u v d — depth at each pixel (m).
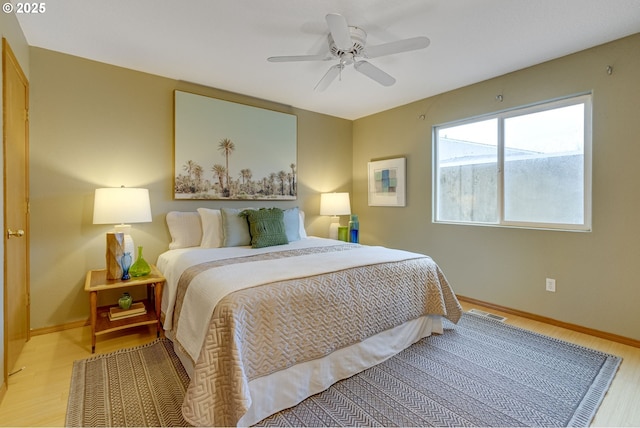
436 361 2.10
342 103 3.88
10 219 1.92
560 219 2.75
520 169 2.99
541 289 2.80
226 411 1.41
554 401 1.68
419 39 1.86
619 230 2.37
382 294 2.10
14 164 2.02
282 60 2.12
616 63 2.36
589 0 1.88
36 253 2.47
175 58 2.64
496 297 3.11
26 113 2.33
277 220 3.02
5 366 1.77
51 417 1.54
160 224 3.04
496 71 2.92
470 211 3.39
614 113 2.37
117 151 2.80
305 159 4.14
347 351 1.92
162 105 3.03
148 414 1.57
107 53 2.56
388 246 4.17
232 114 3.43
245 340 1.50
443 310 2.41
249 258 2.30
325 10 1.97
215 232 3.00
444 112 3.49
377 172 4.25
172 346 2.29
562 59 2.62
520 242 2.93
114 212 2.42
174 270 2.30
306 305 1.73
